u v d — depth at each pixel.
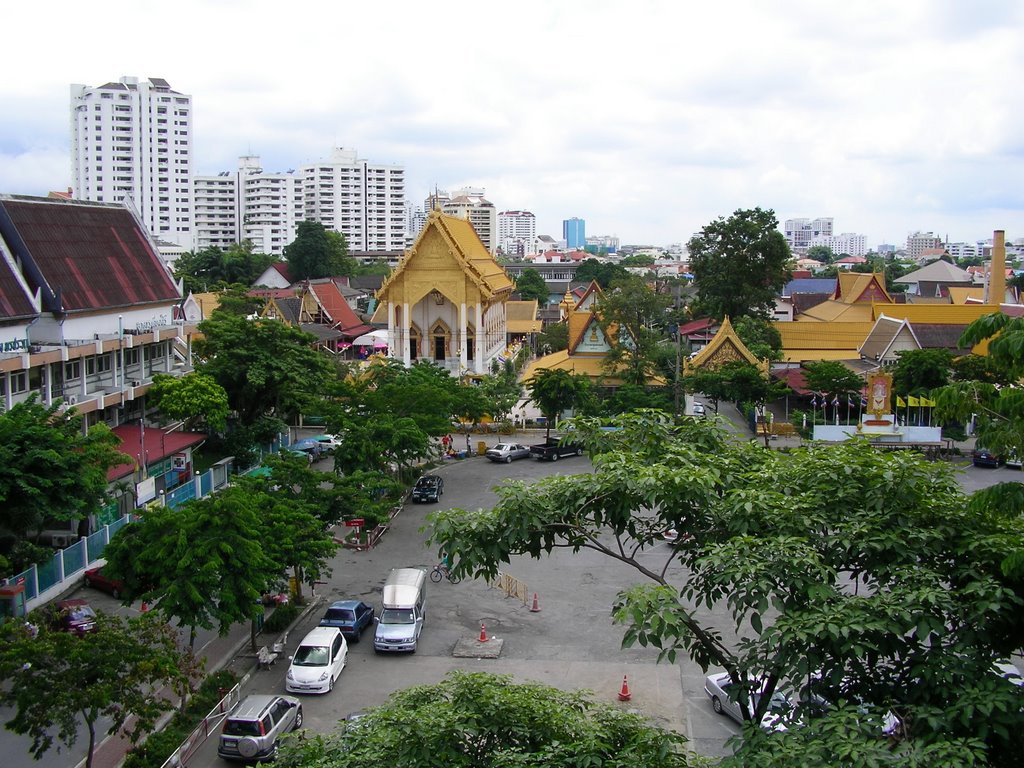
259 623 38.94
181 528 33.06
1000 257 117.12
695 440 22.31
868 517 18.48
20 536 40.66
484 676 19.52
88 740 29.75
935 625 16.20
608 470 19.22
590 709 23.77
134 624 26.88
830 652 17.00
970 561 18.06
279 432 65.56
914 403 71.44
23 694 24.17
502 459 70.31
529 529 18.88
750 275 111.25
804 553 17.22
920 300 157.75
